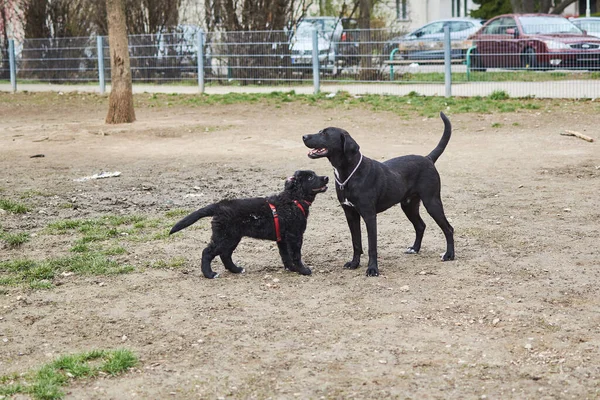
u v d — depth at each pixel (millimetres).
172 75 27922
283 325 6418
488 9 41250
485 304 6793
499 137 15914
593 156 13625
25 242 9211
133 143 16391
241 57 26406
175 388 5316
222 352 5898
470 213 10219
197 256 8547
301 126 18094
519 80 22109
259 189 11789
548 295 6996
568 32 23422
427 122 18172
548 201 10703
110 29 18797
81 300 7188
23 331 6457
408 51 24297
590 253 8281
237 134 17141
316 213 10453
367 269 7750
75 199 11375
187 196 11422
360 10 28250
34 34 32094
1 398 5184
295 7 33344
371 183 7594
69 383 5406
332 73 25000
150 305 7004
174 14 29344
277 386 5312
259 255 8570
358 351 5852
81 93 28328
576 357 5656
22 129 18703
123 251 8703
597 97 20891
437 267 7953
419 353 5797
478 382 5309
